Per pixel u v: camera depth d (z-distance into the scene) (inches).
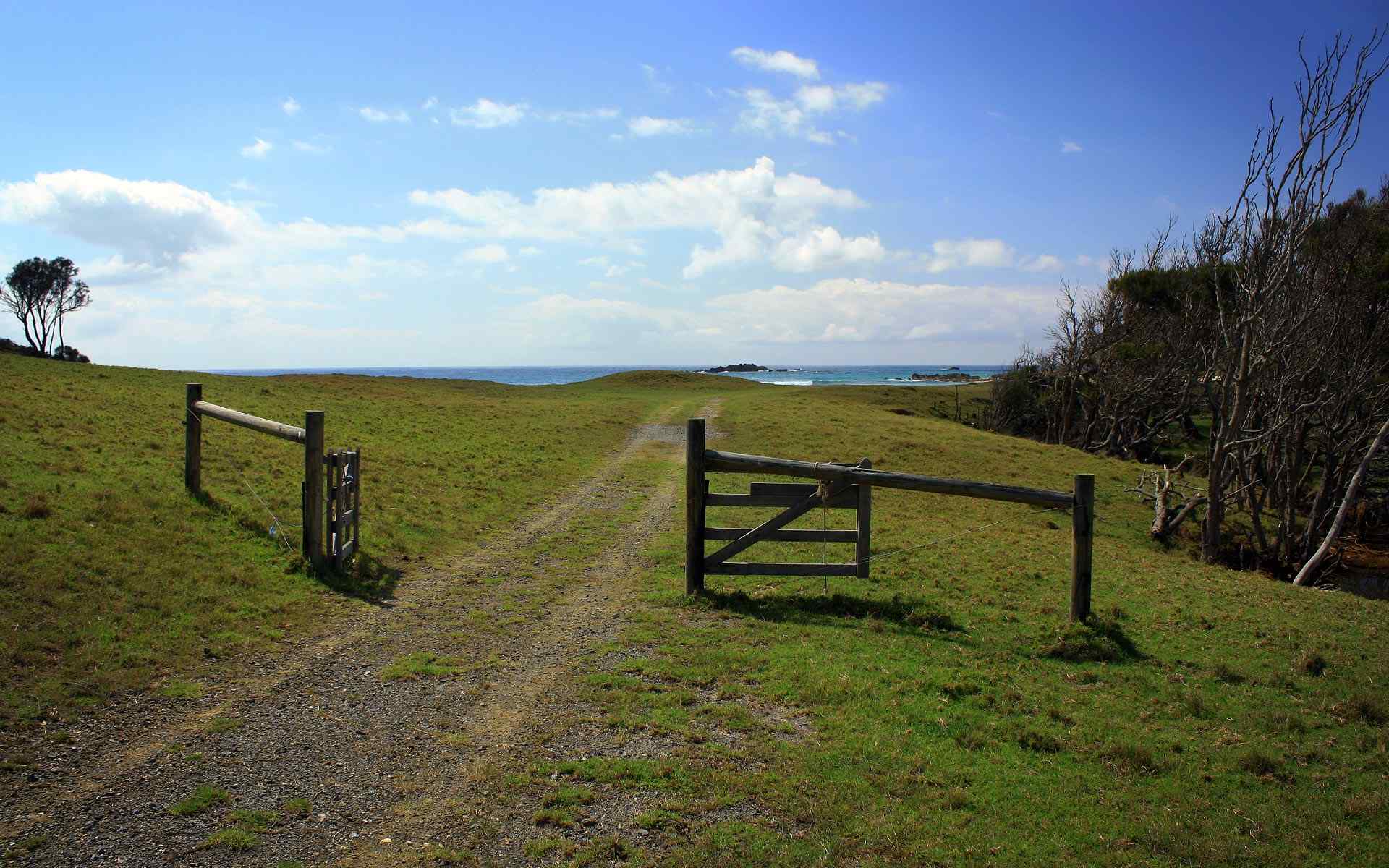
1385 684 350.6
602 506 777.6
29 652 287.4
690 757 248.5
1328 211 1274.6
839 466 446.9
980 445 1486.2
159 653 309.0
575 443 1269.7
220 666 308.8
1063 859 200.2
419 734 260.1
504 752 248.7
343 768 234.1
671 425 1587.1
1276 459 1440.7
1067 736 276.8
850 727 275.3
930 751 259.0
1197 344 1699.1
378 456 871.7
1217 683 345.4
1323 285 1173.7
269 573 425.1
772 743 260.7
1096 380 2192.4
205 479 601.0
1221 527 1136.2
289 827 200.5
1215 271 1104.8
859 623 405.1
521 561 535.5
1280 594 581.6
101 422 756.0
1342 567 1111.0
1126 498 1180.5
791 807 219.5
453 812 210.8
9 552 366.0
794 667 332.2
